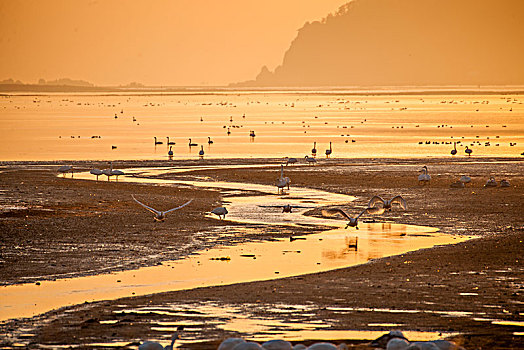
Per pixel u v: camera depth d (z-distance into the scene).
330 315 63.59
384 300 68.81
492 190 152.62
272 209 130.00
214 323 61.31
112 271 83.44
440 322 61.41
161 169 194.75
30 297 71.81
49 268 84.44
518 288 73.62
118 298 70.94
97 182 164.00
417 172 185.25
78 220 113.81
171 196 143.00
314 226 113.69
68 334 58.41
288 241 102.19
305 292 72.12
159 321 62.06
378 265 85.75
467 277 78.69
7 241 97.50
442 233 107.94
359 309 65.62
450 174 181.38
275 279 78.75
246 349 48.47
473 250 94.06
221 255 92.50
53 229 106.19
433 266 84.56
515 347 54.72
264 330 59.22
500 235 105.50
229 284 76.81
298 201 139.88
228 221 117.06
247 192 152.12
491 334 57.97
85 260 88.56
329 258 90.69
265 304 67.56
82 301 70.38
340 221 118.44
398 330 56.56
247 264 87.31
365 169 191.75
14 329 59.91
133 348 54.81
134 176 178.88
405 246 98.25
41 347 55.19
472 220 118.44
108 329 59.72
